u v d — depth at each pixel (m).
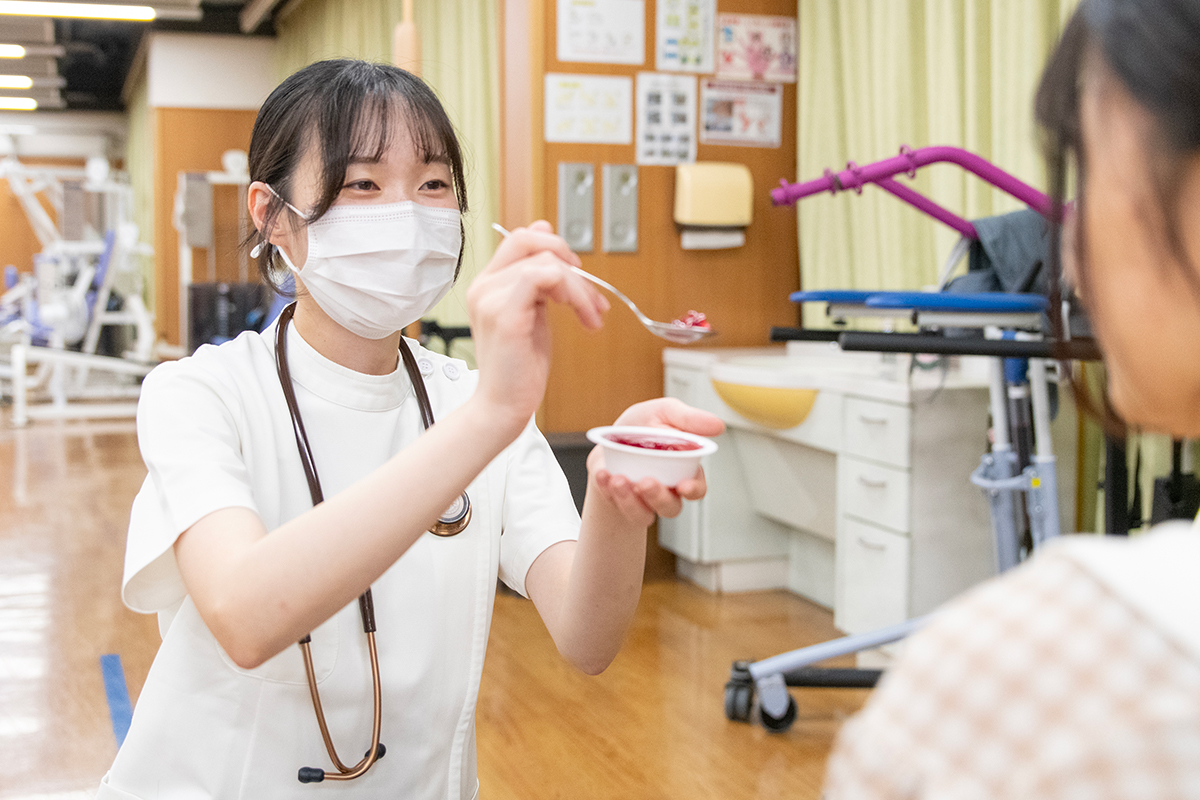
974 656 0.31
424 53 6.21
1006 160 3.13
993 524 2.36
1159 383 0.36
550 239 0.66
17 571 3.80
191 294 8.47
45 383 8.58
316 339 1.00
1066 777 0.28
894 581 2.76
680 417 0.81
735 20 3.94
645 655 2.99
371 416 1.00
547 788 2.16
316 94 0.93
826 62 3.87
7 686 2.74
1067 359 0.51
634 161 3.87
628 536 0.87
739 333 4.05
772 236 4.06
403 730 0.97
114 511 4.76
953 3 3.29
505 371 0.64
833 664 2.92
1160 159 0.33
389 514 0.64
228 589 0.66
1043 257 2.34
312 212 0.92
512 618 3.35
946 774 0.30
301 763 0.93
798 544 3.65
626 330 3.91
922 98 3.53
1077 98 0.37
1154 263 0.35
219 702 0.91
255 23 9.69
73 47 11.15
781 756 2.32
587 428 3.89
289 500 0.95
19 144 16.88
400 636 0.96
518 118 3.85
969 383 2.72
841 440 2.95
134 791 0.91
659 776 2.22
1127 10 0.34
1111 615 0.30
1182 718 0.27
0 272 16.16
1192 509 2.37
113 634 3.15
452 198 0.99
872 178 2.38
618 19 3.80
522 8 3.78
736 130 3.97
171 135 10.35
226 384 0.93
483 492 1.03
